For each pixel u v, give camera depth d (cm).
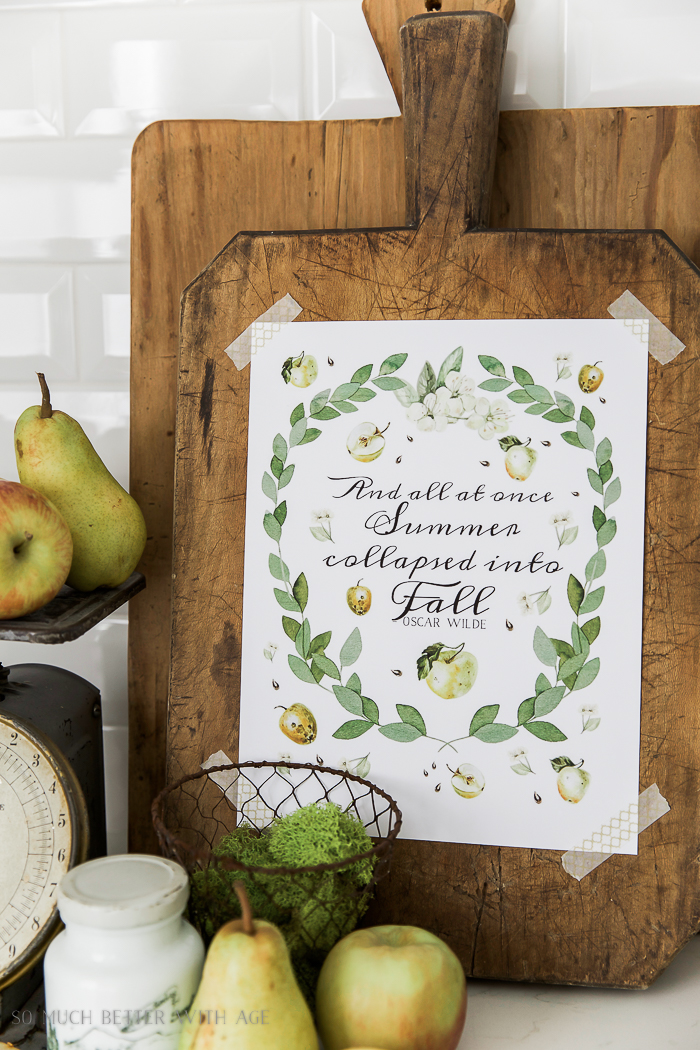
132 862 51
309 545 61
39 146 73
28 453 60
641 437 59
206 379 63
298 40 69
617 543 59
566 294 59
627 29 66
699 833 57
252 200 68
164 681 71
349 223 67
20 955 53
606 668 58
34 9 71
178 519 63
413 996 46
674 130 64
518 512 60
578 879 58
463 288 60
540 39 66
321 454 62
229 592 62
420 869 59
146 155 68
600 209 65
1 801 55
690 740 58
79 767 61
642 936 57
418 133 60
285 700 61
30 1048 53
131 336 70
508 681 59
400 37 60
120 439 74
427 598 60
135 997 45
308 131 67
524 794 58
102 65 71
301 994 46
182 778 59
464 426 60
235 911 52
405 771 59
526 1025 54
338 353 61
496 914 58
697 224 64
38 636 52
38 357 74
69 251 73
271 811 61
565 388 60
